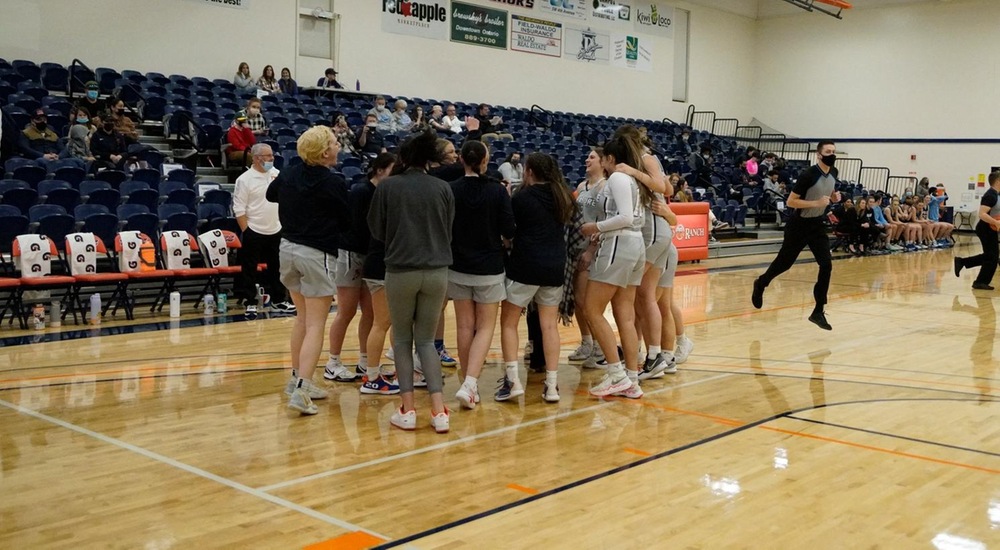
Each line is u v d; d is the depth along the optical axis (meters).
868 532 3.34
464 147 4.99
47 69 13.07
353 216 5.40
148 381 5.82
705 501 3.67
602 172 5.65
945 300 10.80
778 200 20.17
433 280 4.57
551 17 20.98
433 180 4.57
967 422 5.01
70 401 5.25
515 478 3.95
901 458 4.30
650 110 23.69
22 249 7.85
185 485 3.79
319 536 3.25
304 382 4.98
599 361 6.48
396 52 18.11
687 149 21.88
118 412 5.01
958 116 23.33
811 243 7.91
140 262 8.58
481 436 4.63
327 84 16.41
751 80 26.52
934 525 3.42
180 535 3.24
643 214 5.40
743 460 4.24
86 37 13.99
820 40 25.31
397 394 5.52
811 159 25.55
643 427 4.84
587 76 21.97
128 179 10.47
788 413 5.18
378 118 15.73
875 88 24.48
